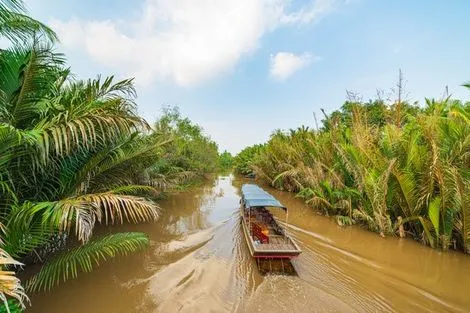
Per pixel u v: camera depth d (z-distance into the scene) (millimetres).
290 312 5270
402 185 8875
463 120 9055
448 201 8008
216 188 25000
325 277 6742
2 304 3512
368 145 10852
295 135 22141
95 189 6750
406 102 12648
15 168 4781
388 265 7520
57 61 4902
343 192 12242
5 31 4719
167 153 17391
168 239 9445
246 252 8273
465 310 5461
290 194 20156
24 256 5992
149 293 5820
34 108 4934
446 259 7910
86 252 5113
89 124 4652
